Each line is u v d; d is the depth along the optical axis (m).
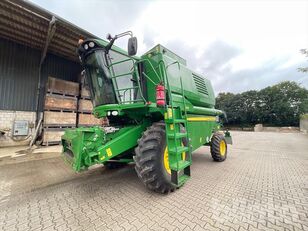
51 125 7.40
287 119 32.81
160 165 2.73
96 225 2.06
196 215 2.25
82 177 3.81
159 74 3.42
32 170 4.34
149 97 3.61
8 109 7.49
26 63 8.06
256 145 9.00
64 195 2.90
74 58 9.41
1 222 2.15
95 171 4.27
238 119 38.50
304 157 5.86
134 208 2.44
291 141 11.05
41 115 8.25
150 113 3.31
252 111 36.06
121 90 3.28
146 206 2.49
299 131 25.02
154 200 2.67
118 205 2.54
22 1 5.36
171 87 3.55
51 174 4.03
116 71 3.34
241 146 8.60
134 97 3.52
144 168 2.66
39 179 3.70
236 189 3.08
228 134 6.30
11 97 7.57
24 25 6.61
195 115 4.27
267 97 34.81
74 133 2.87
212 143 5.07
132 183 3.41
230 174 3.94
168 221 2.12
